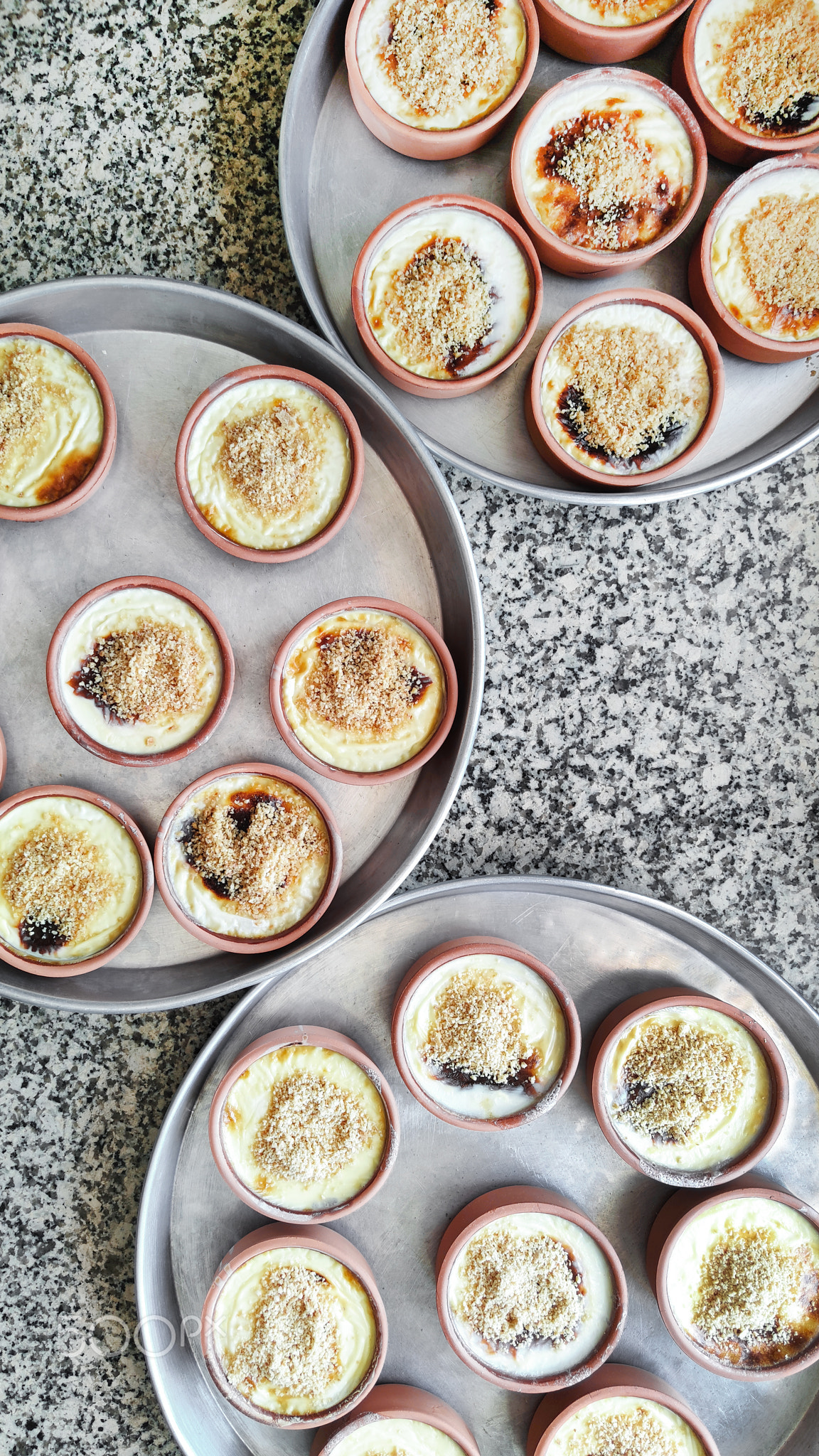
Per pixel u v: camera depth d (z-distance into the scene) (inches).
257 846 39.9
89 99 41.6
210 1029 42.3
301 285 39.6
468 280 40.1
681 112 40.3
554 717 42.9
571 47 40.6
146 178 41.7
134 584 39.8
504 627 42.8
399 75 40.1
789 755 43.2
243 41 41.5
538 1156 41.9
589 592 42.9
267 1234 40.4
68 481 39.9
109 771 40.9
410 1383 41.6
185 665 39.8
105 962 39.4
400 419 39.2
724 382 41.9
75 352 39.4
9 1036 42.3
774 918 43.3
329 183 41.2
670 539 43.0
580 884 41.0
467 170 41.3
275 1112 40.2
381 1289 41.6
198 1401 40.9
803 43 40.6
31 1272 42.3
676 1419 41.1
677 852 43.1
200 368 40.8
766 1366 40.8
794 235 40.9
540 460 41.8
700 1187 40.8
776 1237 41.2
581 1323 40.8
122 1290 42.3
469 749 39.5
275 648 41.1
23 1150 42.3
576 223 40.6
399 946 41.6
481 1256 40.6
